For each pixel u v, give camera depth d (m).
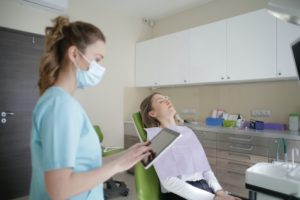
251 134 2.43
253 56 2.60
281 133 2.29
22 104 2.90
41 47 3.03
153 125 1.64
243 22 2.68
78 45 0.78
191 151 1.54
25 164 2.92
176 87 3.91
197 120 3.59
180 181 1.36
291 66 2.32
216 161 2.73
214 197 1.33
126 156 0.86
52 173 0.64
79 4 3.40
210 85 3.44
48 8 2.98
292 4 0.91
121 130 3.89
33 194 0.79
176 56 3.41
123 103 3.93
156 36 4.26
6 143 2.78
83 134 0.79
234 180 2.56
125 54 3.96
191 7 3.69
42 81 0.82
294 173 1.06
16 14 2.83
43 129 0.67
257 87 2.93
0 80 2.74
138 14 3.99
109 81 3.76
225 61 2.85
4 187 2.77
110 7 3.68
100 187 0.90
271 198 1.06
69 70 0.80
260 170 1.15
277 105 2.76
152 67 3.78
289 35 2.34
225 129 2.69
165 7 3.69
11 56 2.81
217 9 3.40
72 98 0.75
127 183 3.23
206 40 3.04
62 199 0.64
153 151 0.98
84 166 0.79
